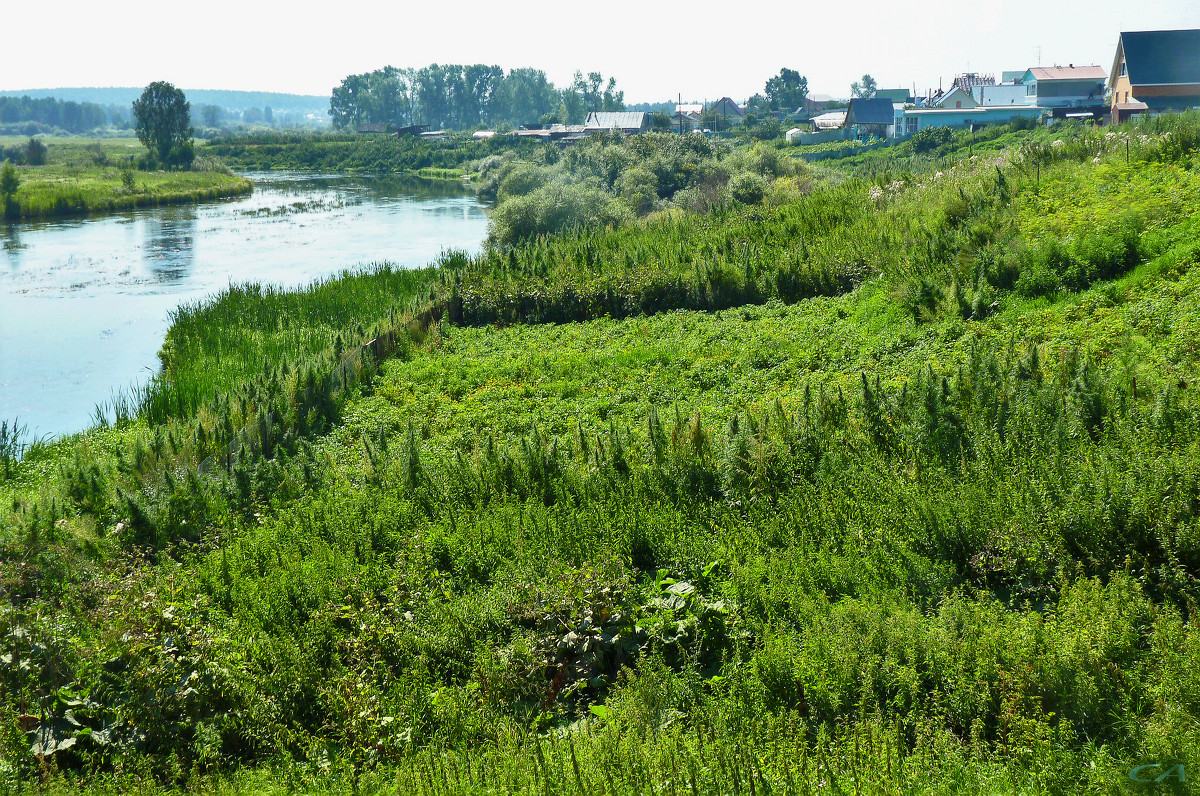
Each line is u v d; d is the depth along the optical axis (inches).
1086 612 294.7
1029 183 994.1
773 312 928.3
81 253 1793.8
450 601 372.2
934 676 281.3
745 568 358.0
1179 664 259.9
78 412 881.5
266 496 521.3
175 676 315.3
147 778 275.1
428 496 502.3
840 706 277.4
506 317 1048.2
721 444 498.0
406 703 303.4
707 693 307.0
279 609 369.7
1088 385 467.5
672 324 932.6
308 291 1215.6
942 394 497.0
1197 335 546.3
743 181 1769.2
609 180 2207.2
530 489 500.4
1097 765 235.1
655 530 416.8
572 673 332.2
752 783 225.8
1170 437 400.2
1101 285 695.7
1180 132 994.7
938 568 347.9
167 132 3786.9
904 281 831.7
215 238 2012.8
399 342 906.7
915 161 1971.0
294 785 271.9
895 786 230.4
